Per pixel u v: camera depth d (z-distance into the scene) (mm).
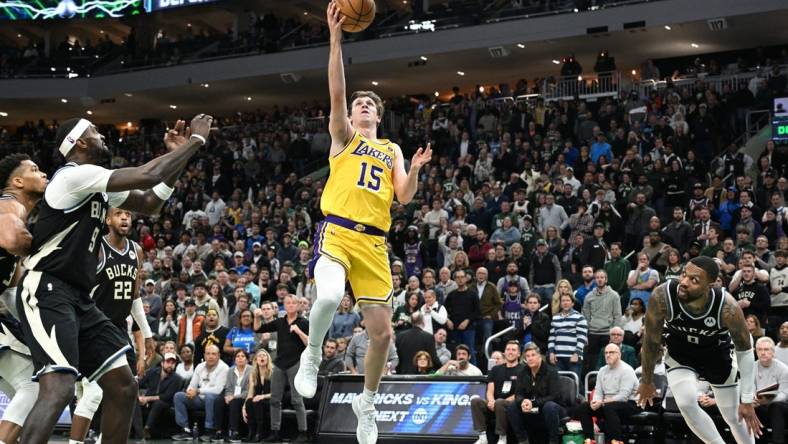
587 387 11445
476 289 13734
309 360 5410
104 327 5055
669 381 6902
